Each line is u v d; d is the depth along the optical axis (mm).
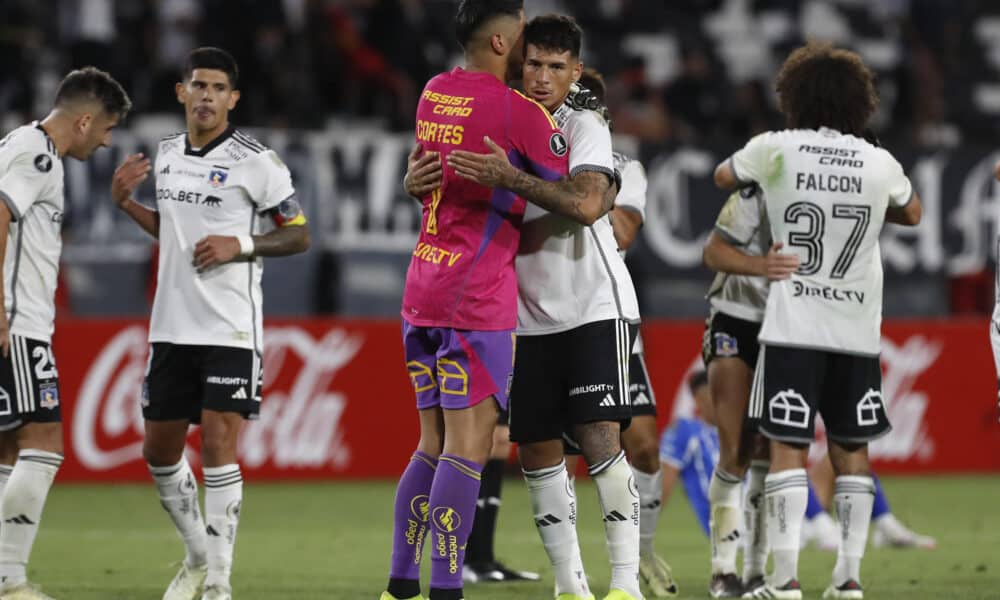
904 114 59250
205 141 21547
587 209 17641
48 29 55062
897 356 44875
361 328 42844
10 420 20375
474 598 22094
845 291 20844
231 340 21078
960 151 46406
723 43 64562
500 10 18219
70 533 31625
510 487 43188
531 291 18953
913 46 63531
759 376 21125
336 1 55625
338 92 53312
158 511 35906
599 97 23219
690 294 45938
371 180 44906
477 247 17859
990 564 26984
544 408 19188
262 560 27234
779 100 21875
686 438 27875
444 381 18031
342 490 40781
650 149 45438
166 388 21453
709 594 22812
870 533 33000
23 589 20375
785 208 20875
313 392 42375
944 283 46688
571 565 19375
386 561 27156
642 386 22750
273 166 21531
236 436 21188
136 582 23875
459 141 17859
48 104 51844
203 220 21188
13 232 20391
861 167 20688
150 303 43469
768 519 21156
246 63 52906
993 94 64625
